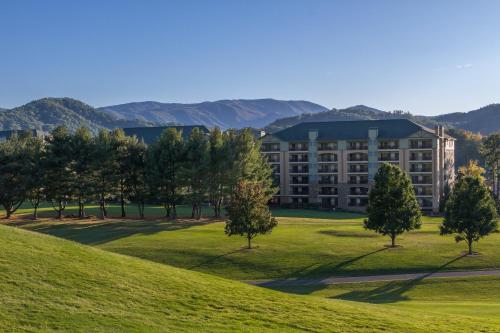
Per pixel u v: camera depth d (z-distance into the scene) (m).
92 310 24.34
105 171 91.12
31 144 92.19
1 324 21.36
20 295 24.42
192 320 25.41
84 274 28.86
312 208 143.38
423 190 136.62
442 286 52.75
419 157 137.38
